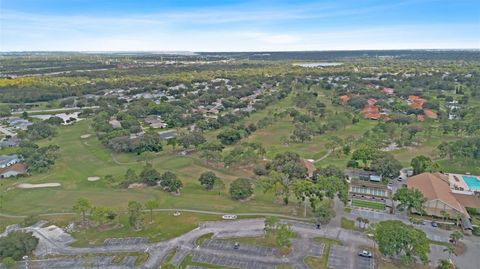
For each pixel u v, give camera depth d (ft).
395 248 279.08
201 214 375.45
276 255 299.99
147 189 443.73
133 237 330.75
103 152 595.06
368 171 487.61
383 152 524.93
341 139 609.01
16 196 427.33
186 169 513.45
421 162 469.57
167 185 433.48
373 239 316.19
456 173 483.10
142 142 579.48
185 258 296.92
